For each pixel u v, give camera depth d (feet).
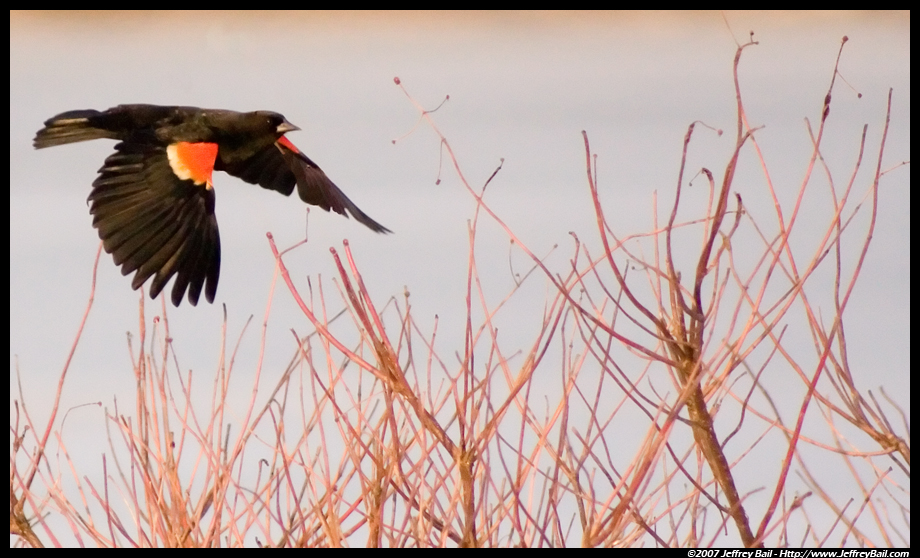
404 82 152.35
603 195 84.23
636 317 38.40
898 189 71.61
